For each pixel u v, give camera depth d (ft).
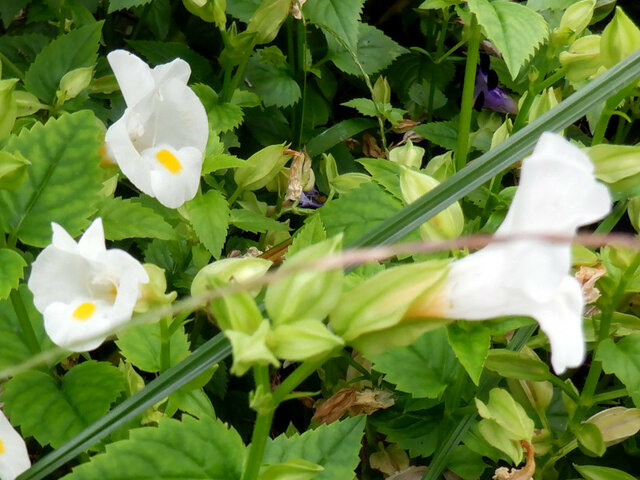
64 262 0.61
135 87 0.68
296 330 0.50
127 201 0.80
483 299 0.52
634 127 1.31
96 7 1.21
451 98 1.36
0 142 0.77
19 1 1.18
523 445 0.79
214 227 0.85
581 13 0.91
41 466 0.61
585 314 0.90
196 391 0.72
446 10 1.21
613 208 0.94
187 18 1.33
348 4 1.05
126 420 0.60
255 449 0.56
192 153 0.72
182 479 0.60
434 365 0.81
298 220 1.16
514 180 1.18
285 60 1.15
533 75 0.94
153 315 0.50
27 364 0.53
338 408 0.88
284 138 1.22
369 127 1.21
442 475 0.89
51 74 1.01
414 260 0.88
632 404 0.96
